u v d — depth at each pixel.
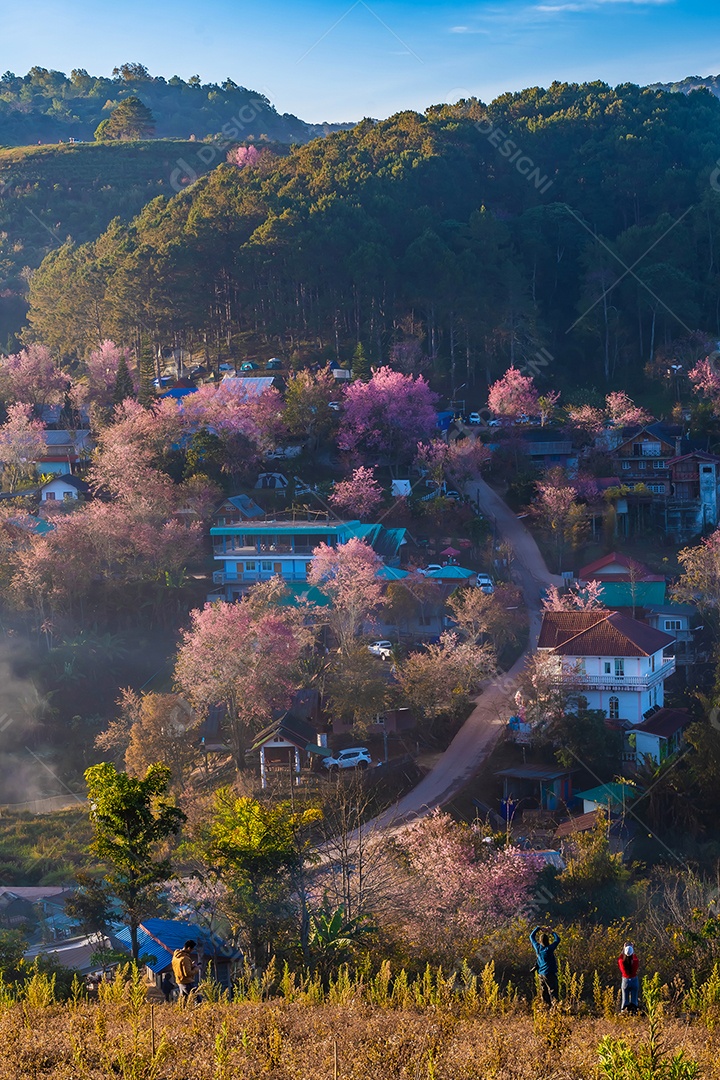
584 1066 15.81
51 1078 15.80
